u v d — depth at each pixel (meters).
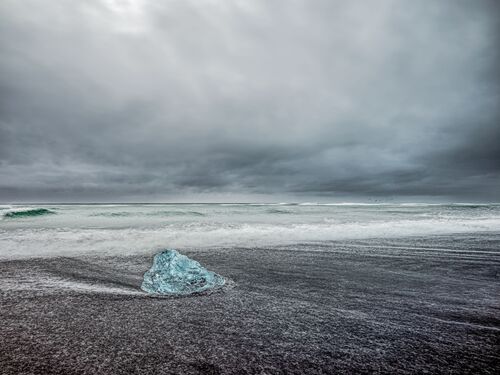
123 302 4.35
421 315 3.89
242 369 2.55
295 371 2.52
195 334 3.27
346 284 5.36
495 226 15.06
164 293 4.77
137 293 4.80
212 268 6.48
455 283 5.44
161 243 9.60
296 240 10.49
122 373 2.45
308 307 4.18
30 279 5.50
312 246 9.34
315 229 13.54
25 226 14.12
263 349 2.93
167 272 5.23
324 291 4.94
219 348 2.94
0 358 2.68
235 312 3.97
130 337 3.17
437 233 12.48
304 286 5.22
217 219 20.27
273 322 3.64
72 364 2.59
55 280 5.46
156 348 2.92
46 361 2.64
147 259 7.32
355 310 4.07
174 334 3.26
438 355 2.82
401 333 3.33
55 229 12.48
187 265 5.48
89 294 4.71
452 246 9.38
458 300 4.51
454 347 2.99
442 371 2.53
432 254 8.13
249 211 33.19
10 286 5.05
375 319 3.75
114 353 2.81
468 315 3.90
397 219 19.77
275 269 6.45
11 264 6.65
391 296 4.71
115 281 5.48
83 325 3.49
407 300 4.52
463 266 6.79
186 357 2.75
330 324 3.58
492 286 5.25
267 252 8.35
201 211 32.66
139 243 9.55
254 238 10.83
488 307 4.21
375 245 9.53
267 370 2.54
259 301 4.43
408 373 2.50
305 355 2.81
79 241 9.68
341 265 6.84
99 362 2.63
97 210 35.06
